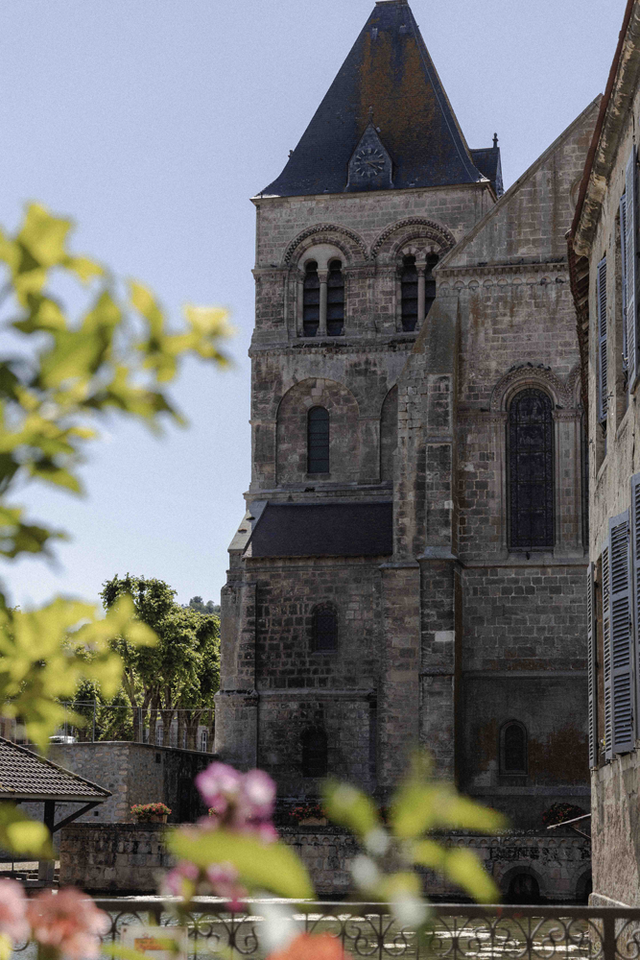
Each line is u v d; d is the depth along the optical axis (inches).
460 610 2014.0
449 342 2062.0
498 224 2100.1
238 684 2309.3
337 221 2578.7
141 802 2047.2
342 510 2425.0
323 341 2529.5
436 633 1963.6
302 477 2500.0
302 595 2319.1
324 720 2268.7
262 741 2284.7
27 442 122.2
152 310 123.7
